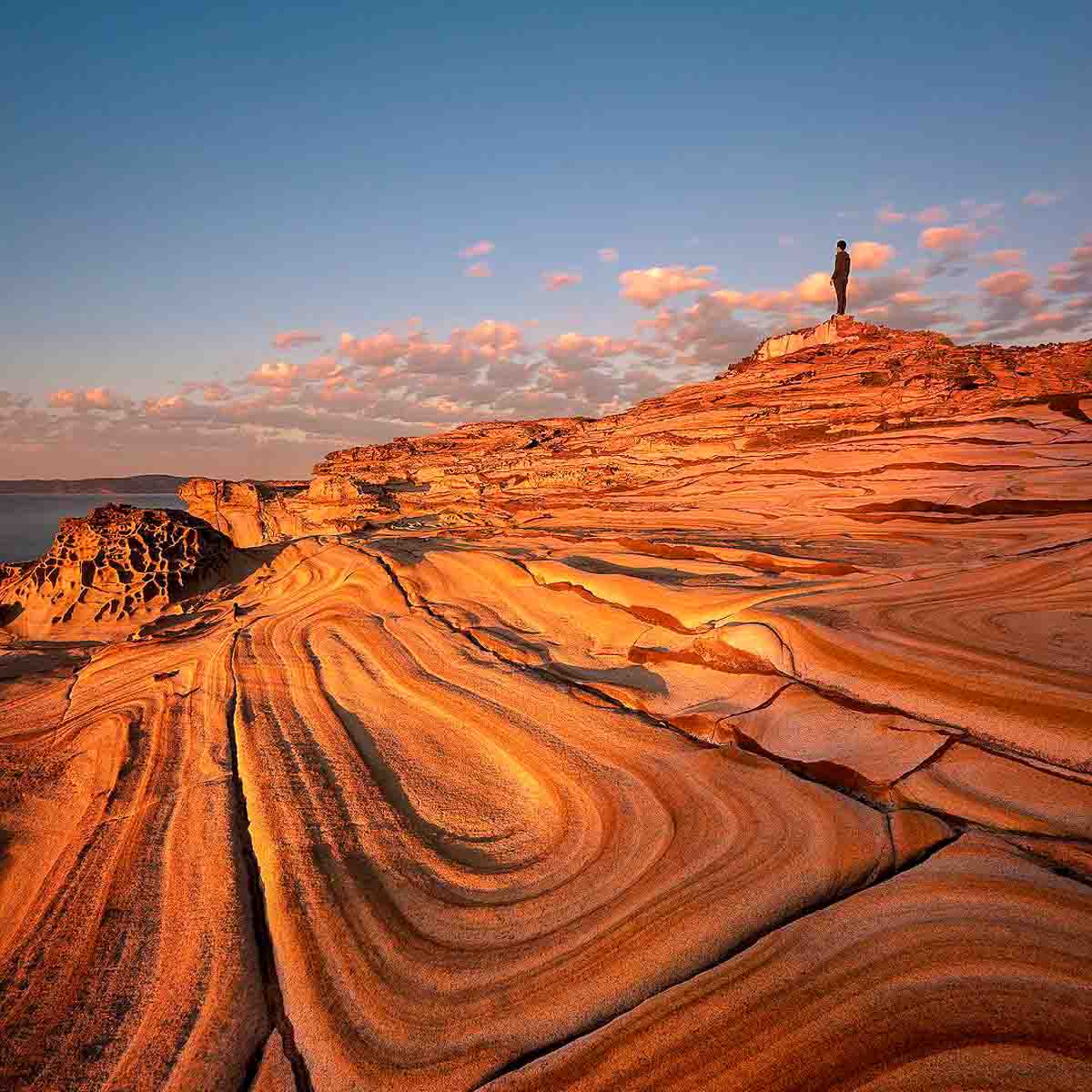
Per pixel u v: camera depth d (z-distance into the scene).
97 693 9.59
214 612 13.18
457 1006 3.47
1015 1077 2.57
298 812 5.46
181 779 6.47
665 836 4.49
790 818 4.39
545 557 11.26
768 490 14.63
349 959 3.90
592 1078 2.92
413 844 4.96
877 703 5.11
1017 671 4.87
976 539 9.28
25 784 7.13
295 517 33.19
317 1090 3.18
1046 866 3.54
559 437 32.91
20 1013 3.94
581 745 5.89
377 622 10.19
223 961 4.05
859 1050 2.79
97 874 5.21
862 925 3.40
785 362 24.30
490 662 8.05
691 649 6.93
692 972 3.35
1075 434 12.30
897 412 16.77
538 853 4.68
